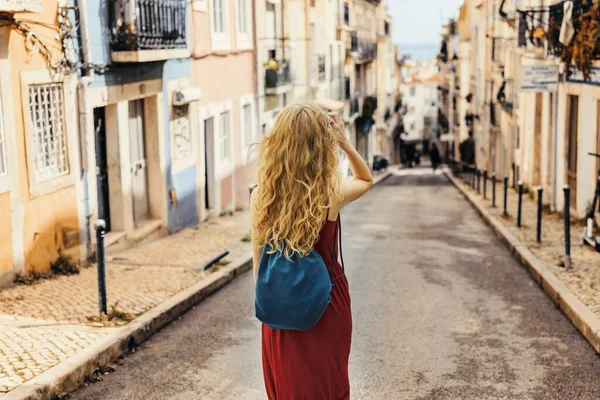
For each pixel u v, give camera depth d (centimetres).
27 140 946
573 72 1650
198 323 822
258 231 343
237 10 1967
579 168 1630
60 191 1036
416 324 809
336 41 3838
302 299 330
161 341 747
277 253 337
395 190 3453
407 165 7525
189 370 652
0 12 871
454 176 4625
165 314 810
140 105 1401
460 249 1387
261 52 2195
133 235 1302
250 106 2105
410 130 11850
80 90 1098
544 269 1045
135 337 724
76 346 657
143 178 1420
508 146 3231
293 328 336
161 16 1340
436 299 937
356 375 636
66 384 582
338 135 352
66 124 1062
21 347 646
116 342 680
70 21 1055
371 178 362
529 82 1698
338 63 3897
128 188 1288
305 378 343
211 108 1742
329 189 339
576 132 1744
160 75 1423
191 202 1619
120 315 776
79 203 1095
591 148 1558
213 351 711
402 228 1752
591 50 1495
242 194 2033
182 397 585
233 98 1928
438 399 577
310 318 333
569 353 698
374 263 1220
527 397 580
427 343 733
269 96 2303
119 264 1112
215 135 1783
